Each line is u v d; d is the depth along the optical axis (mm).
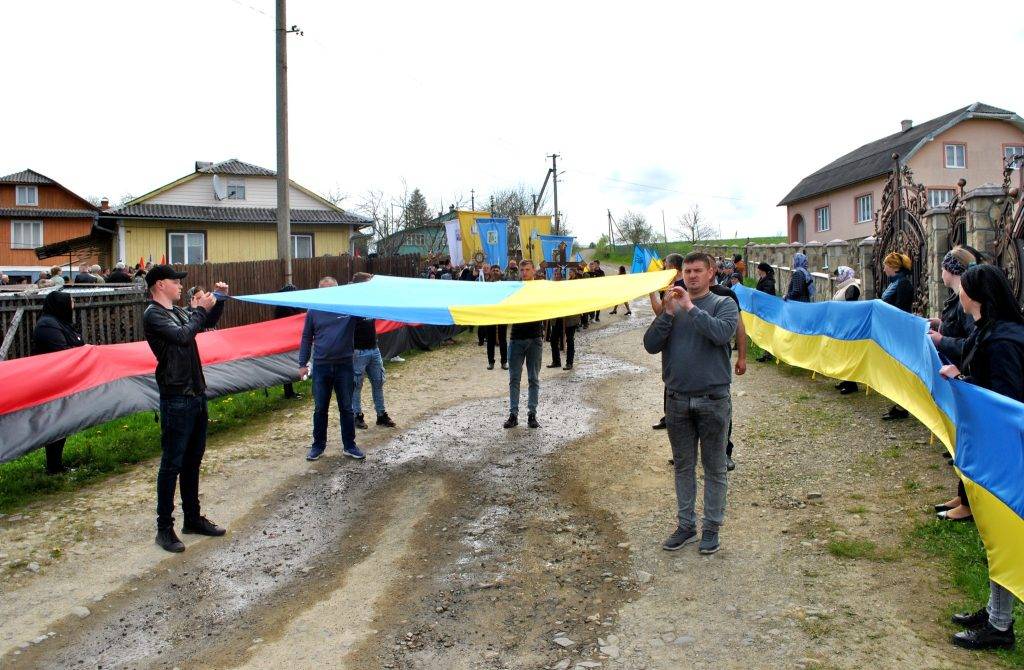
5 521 5902
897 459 6367
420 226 51250
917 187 11094
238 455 7750
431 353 15336
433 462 7391
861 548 4723
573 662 3711
